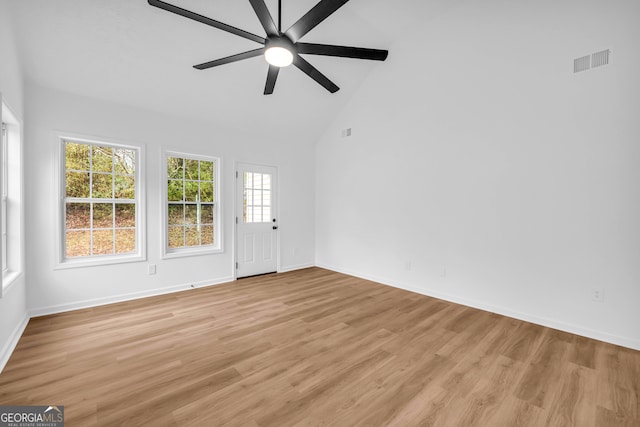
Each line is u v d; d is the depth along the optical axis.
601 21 2.37
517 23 2.82
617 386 1.79
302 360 2.07
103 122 3.14
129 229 3.49
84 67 2.81
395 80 3.93
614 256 2.35
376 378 1.86
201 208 4.04
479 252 3.15
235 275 4.30
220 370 1.94
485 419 1.50
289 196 4.95
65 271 2.96
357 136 4.50
